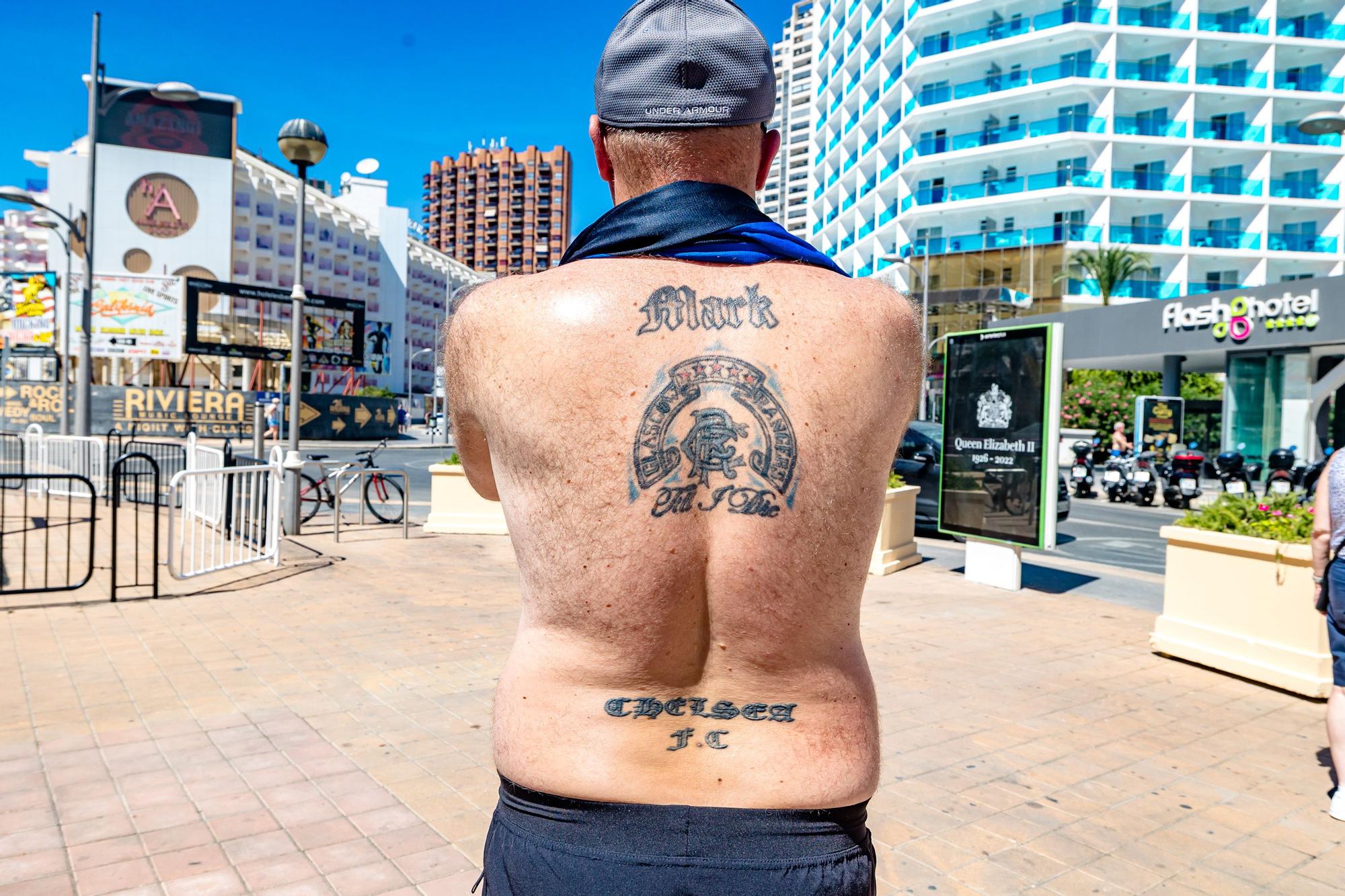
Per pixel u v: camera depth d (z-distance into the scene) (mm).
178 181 64000
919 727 4250
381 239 88562
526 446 960
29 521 10953
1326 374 25281
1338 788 3479
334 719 4191
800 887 902
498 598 7070
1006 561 8086
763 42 1079
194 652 5312
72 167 64125
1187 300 25703
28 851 2887
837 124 71438
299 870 2803
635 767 932
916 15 52469
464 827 3105
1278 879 2865
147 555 8828
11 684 4625
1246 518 5469
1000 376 8039
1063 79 47219
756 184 1154
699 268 1011
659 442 934
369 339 66000
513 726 977
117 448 13125
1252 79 49000
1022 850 3025
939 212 50406
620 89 1061
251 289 41219
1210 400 33375
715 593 934
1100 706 4637
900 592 7895
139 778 3473
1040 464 7602
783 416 946
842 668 991
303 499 11836
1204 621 5465
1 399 33156
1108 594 7945
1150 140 46906
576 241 1122
